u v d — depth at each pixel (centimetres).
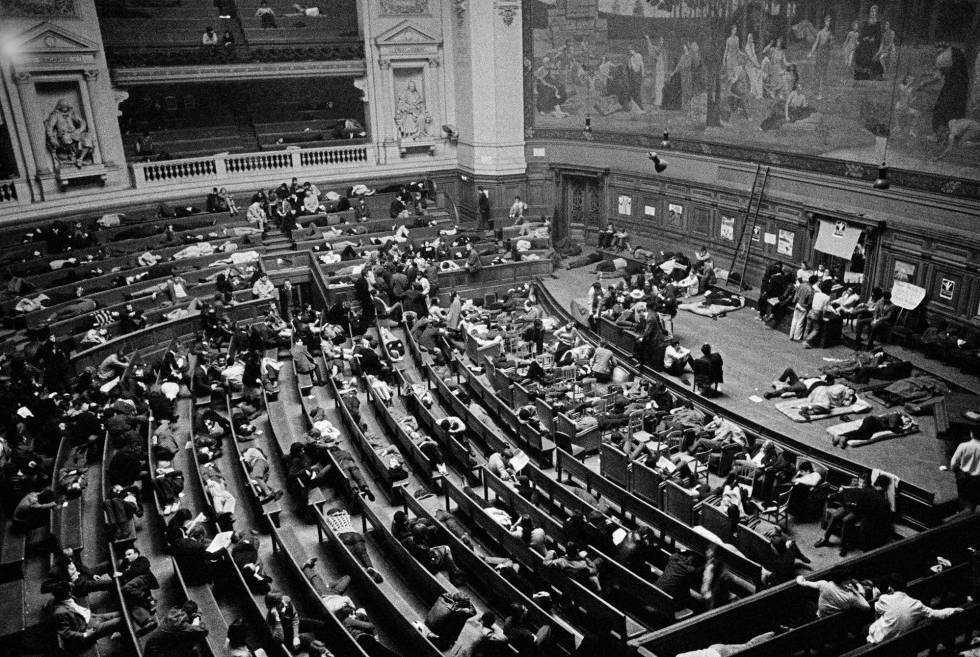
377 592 1212
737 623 1044
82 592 1224
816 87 2100
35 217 2658
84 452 1653
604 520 1318
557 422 1731
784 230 2300
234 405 1961
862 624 1026
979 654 895
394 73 3247
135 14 3275
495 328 2386
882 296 1934
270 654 1145
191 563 1291
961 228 1772
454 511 1555
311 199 3052
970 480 1286
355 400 1856
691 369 1950
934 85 1773
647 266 2578
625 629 1091
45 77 2634
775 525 1270
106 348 2122
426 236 3039
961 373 1750
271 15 3453
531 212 3234
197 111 3475
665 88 2653
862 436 1548
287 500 1617
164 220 2844
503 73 3073
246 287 2580
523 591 1306
